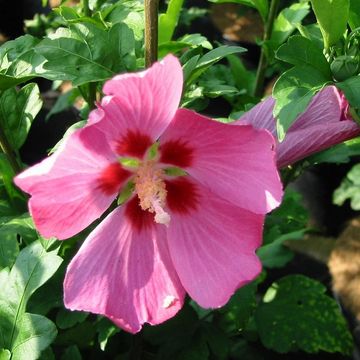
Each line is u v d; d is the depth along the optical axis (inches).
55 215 7.0
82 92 11.2
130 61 8.9
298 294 13.4
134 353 11.5
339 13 8.2
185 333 12.1
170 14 10.6
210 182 7.4
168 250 7.7
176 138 7.2
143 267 7.6
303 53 7.9
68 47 8.7
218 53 8.8
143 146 7.3
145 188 7.5
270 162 6.8
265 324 13.2
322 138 7.7
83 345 12.4
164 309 7.4
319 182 19.7
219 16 25.8
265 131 6.8
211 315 13.4
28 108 10.3
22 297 8.5
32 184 6.4
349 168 19.4
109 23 10.5
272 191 7.0
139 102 6.7
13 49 9.5
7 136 10.4
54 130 21.6
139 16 10.6
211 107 21.4
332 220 19.6
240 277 7.4
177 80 6.5
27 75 8.8
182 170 7.6
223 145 7.1
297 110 7.4
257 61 24.7
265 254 14.7
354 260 16.2
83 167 6.9
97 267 7.4
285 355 14.7
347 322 14.9
